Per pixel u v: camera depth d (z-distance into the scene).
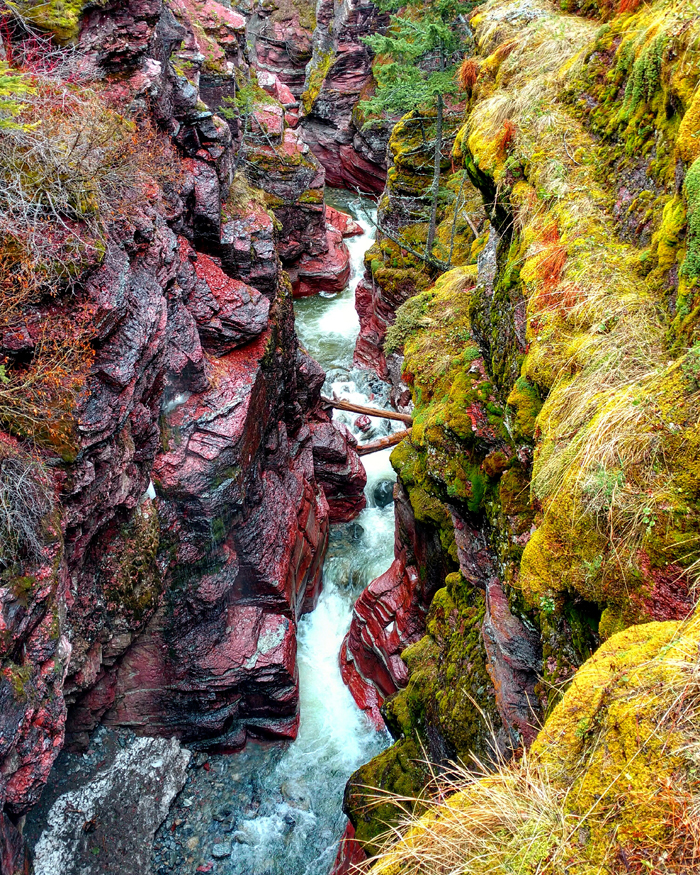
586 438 4.19
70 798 9.55
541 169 6.80
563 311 5.45
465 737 7.40
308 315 26.16
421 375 11.07
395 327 14.56
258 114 26.12
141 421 8.91
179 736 11.02
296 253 26.55
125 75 10.12
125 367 7.92
